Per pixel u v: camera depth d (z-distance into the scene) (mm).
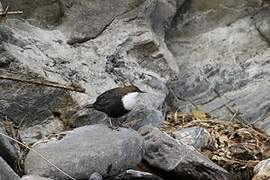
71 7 10508
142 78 10664
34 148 7707
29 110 9062
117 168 7484
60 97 9211
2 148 7688
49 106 9188
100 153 7398
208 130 10133
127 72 10570
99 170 7316
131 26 10828
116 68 10531
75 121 9273
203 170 8117
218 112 10734
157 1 11055
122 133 7930
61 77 9633
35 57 9570
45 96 9109
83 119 9297
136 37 10805
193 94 11117
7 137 7727
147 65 11008
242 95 10805
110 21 10703
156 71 11094
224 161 9102
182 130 9773
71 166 7242
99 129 8156
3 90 8883
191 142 9406
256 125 10312
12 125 8852
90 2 10539
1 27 9320
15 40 9500
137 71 10688
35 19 10359
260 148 9586
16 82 8906
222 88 11023
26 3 10203
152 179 7980
